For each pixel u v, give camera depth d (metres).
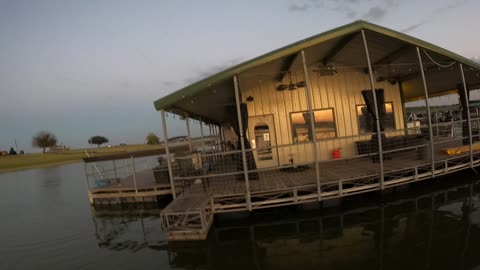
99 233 9.42
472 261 5.14
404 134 11.73
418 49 8.57
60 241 9.00
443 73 11.12
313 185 7.65
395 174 8.43
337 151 10.41
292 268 5.58
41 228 10.80
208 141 20.41
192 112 12.23
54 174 36.81
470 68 10.02
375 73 11.47
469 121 9.19
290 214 8.22
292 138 10.87
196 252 6.75
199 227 7.06
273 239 6.96
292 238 6.93
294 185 7.75
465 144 10.59
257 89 10.82
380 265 5.31
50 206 15.16
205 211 7.32
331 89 11.09
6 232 10.73
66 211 13.38
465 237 6.05
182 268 6.14
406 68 10.84
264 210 8.53
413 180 8.36
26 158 71.44
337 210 8.25
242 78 8.64
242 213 8.11
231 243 6.96
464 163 9.20
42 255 7.91
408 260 5.39
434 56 9.26
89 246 8.26
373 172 8.18
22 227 11.26
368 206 8.34
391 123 11.70
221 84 8.12
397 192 9.09
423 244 5.95
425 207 7.95
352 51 9.66
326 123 11.03
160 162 15.33
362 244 6.26
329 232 7.04
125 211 12.05
